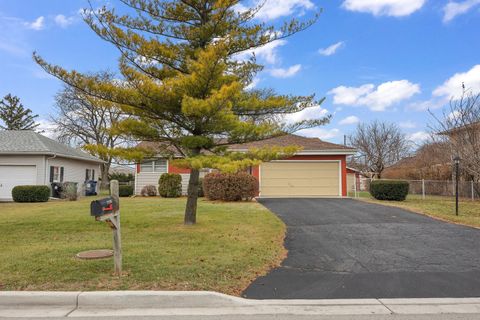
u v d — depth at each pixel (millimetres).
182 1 8773
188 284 4957
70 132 36562
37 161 19828
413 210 12930
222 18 8555
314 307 4527
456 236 8602
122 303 4484
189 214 9594
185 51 9000
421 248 7453
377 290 5105
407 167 27875
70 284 4859
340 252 7121
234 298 4641
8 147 19844
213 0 8750
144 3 8523
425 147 25406
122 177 39094
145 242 7418
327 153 19578
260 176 19750
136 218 10625
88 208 13414
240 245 7273
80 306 4457
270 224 9812
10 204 16625
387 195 16672
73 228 9102
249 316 4234
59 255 6301
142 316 4199
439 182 20234
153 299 4512
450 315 4305
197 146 8609
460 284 5363
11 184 19734
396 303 4672
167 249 6809
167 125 9062
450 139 18297
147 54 8398
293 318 4188
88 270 5430
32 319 4086
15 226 9406
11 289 4684
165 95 7926
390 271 5941
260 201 16297
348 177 32844
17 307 4422
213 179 16516
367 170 39062
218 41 8250
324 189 19750
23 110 44562
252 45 8961
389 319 4176
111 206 5184
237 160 8172
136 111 8594
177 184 19688
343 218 11109
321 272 5863
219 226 9391
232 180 16188
